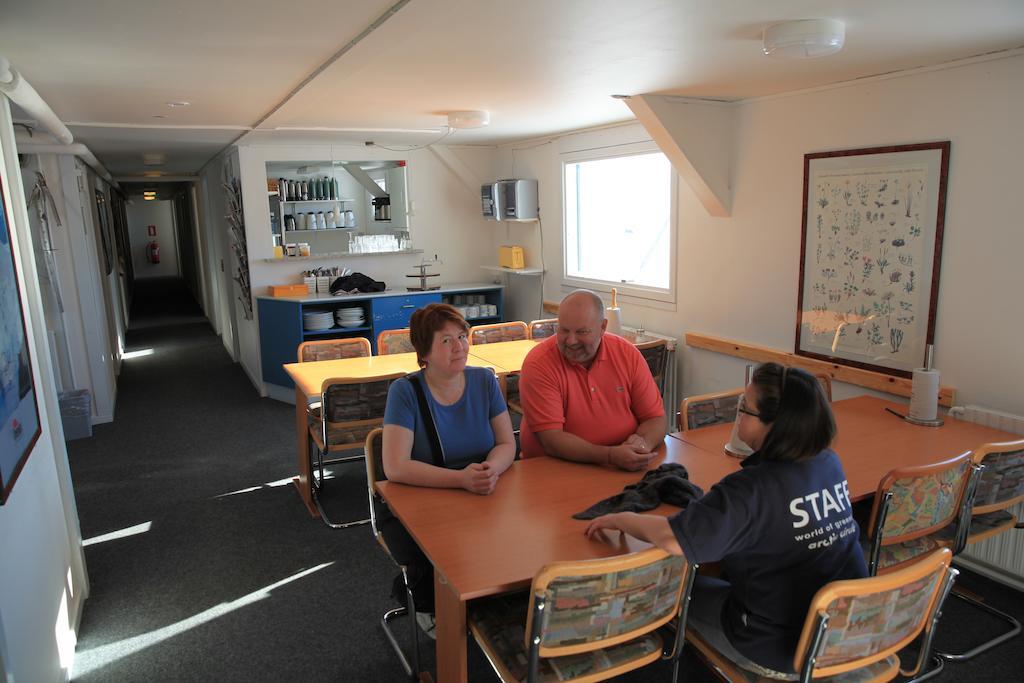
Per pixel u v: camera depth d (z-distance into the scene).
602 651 1.88
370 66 3.01
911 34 2.56
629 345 2.77
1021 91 2.78
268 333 6.47
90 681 2.53
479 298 7.14
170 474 4.62
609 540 1.94
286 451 5.04
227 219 7.19
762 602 1.70
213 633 2.82
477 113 4.50
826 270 3.72
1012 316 2.91
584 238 6.06
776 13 2.26
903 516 2.21
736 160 4.21
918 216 3.22
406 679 2.52
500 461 2.41
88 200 6.16
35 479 2.34
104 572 3.32
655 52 2.80
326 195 7.35
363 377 3.52
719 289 4.50
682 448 2.69
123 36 2.44
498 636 1.92
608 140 5.41
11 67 2.43
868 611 1.57
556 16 2.26
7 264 2.10
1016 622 2.75
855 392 3.65
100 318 5.72
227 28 2.36
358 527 3.76
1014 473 2.46
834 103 3.57
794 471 1.65
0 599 1.77
